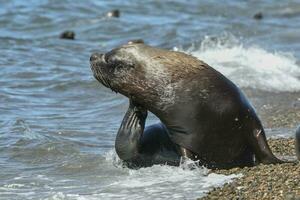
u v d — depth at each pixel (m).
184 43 95.19
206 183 39.72
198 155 42.66
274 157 42.44
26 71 73.31
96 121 56.06
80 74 72.62
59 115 57.81
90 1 125.25
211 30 108.00
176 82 42.56
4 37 94.56
